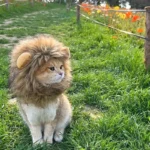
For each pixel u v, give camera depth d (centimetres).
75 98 153
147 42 169
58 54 96
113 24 332
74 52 250
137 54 198
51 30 399
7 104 149
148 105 135
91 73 185
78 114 137
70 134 118
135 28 290
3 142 116
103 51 237
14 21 520
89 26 367
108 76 174
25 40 105
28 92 99
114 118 124
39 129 111
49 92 100
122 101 142
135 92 144
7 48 269
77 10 436
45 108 104
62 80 101
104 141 110
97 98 151
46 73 95
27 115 107
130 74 174
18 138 118
